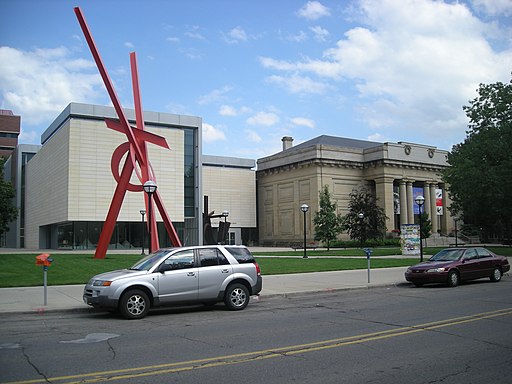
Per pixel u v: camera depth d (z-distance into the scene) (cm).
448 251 1997
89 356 760
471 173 4147
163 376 640
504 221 6084
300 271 2412
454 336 891
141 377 638
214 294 1269
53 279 1956
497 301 1381
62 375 649
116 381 620
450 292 1645
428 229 5969
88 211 5438
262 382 613
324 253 4303
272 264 2842
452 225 7181
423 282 1852
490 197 4166
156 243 2697
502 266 2023
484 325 999
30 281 1894
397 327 990
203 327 1035
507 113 4216
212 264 1285
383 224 5472
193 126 6325
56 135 5950
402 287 1880
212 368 680
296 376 638
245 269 1323
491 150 4162
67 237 5631
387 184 6400
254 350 793
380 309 1266
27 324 1102
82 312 1285
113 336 937
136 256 3362
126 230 5722
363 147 7094
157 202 3139
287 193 6875
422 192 6919
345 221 5366
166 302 1208
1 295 1536
